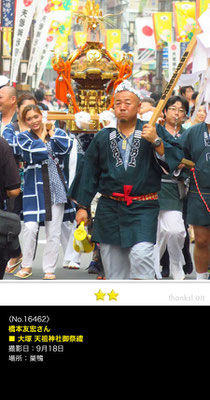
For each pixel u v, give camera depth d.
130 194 6.53
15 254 6.69
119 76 9.47
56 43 21.69
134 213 6.54
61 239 10.55
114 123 6.78
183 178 8.16
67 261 10.55
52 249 9.33
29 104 9.12
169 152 6.46
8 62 22.61
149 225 6.51
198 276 8.34
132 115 6.52
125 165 6.54
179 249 9.18
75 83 9.94
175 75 6.56
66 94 9.59
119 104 6.51
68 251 10.52
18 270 10.28
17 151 9.12
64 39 21.66
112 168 6.57
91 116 9.14
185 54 6.69
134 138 6.54
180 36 20.36
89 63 9.38
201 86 7.27
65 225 10.45
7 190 6.64
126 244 6.51
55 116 9.10
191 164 7.92
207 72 7.10
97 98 9.62
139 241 6.46
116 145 6.56
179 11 20.22
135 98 6.52
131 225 6.54
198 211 7.98
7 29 22.47
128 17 45.53
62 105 23.28
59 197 9.20
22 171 9.62
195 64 7.06
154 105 10.55
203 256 8.21
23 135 9.01
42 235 14.04
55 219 9.27
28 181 9.20
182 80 7.16
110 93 9.66
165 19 25.84
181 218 9.09
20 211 9.71
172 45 20.38
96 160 6.70
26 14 18.77
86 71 9.38
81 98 9.60
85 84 9.58
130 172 6.52
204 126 7.93
